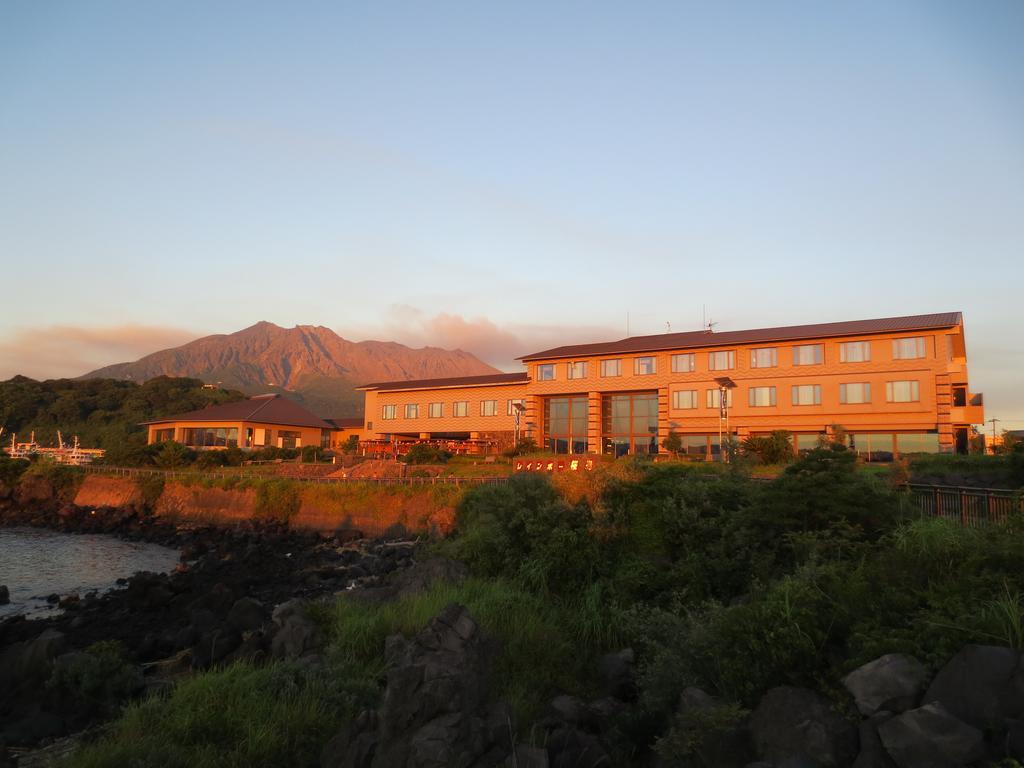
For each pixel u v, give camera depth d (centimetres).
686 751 871
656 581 1712
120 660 1428
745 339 5975
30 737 1194
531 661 1350
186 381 14550
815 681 930
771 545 1628
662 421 6297
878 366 5444
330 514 4500
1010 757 660
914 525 1222
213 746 1034
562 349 7344
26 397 12162
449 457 6228
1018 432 8638
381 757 896
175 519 5325
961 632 840
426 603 1586
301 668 1259
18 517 5669
